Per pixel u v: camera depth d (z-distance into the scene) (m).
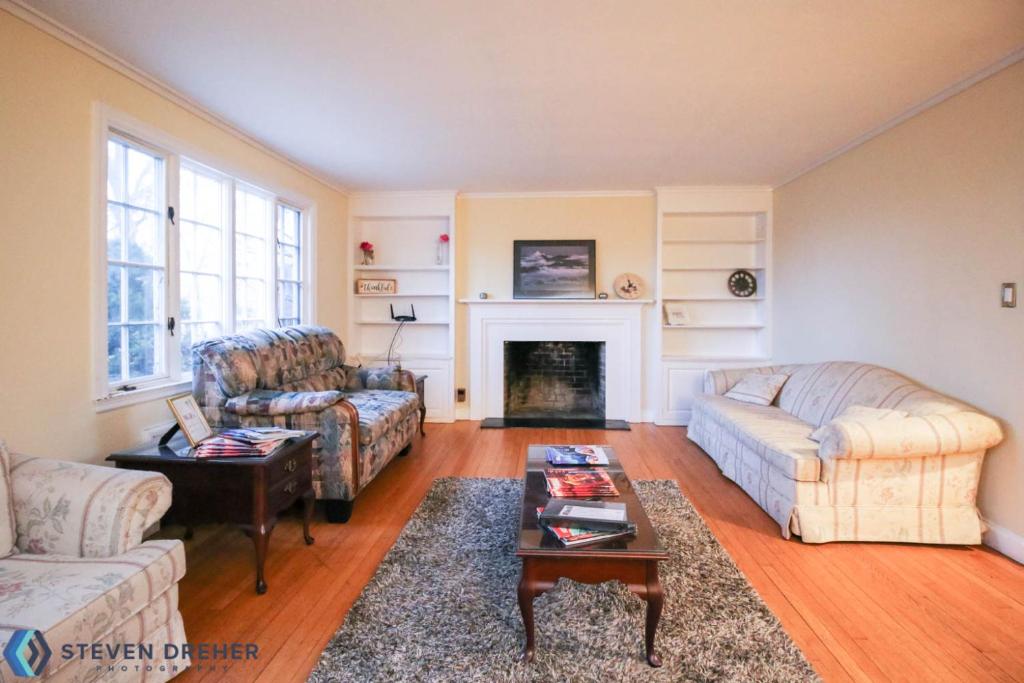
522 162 3.87
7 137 1.83
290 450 2.12
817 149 3.54
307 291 4.18
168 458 1.96
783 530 2.43
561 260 4.89
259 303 3.62
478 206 4.98
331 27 2.02
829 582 2.03
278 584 2.01
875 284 3.19
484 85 2.54
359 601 1.85
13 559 1.38
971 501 2.33
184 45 2.16
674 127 3.12
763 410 3.46
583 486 1.97
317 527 2.56
